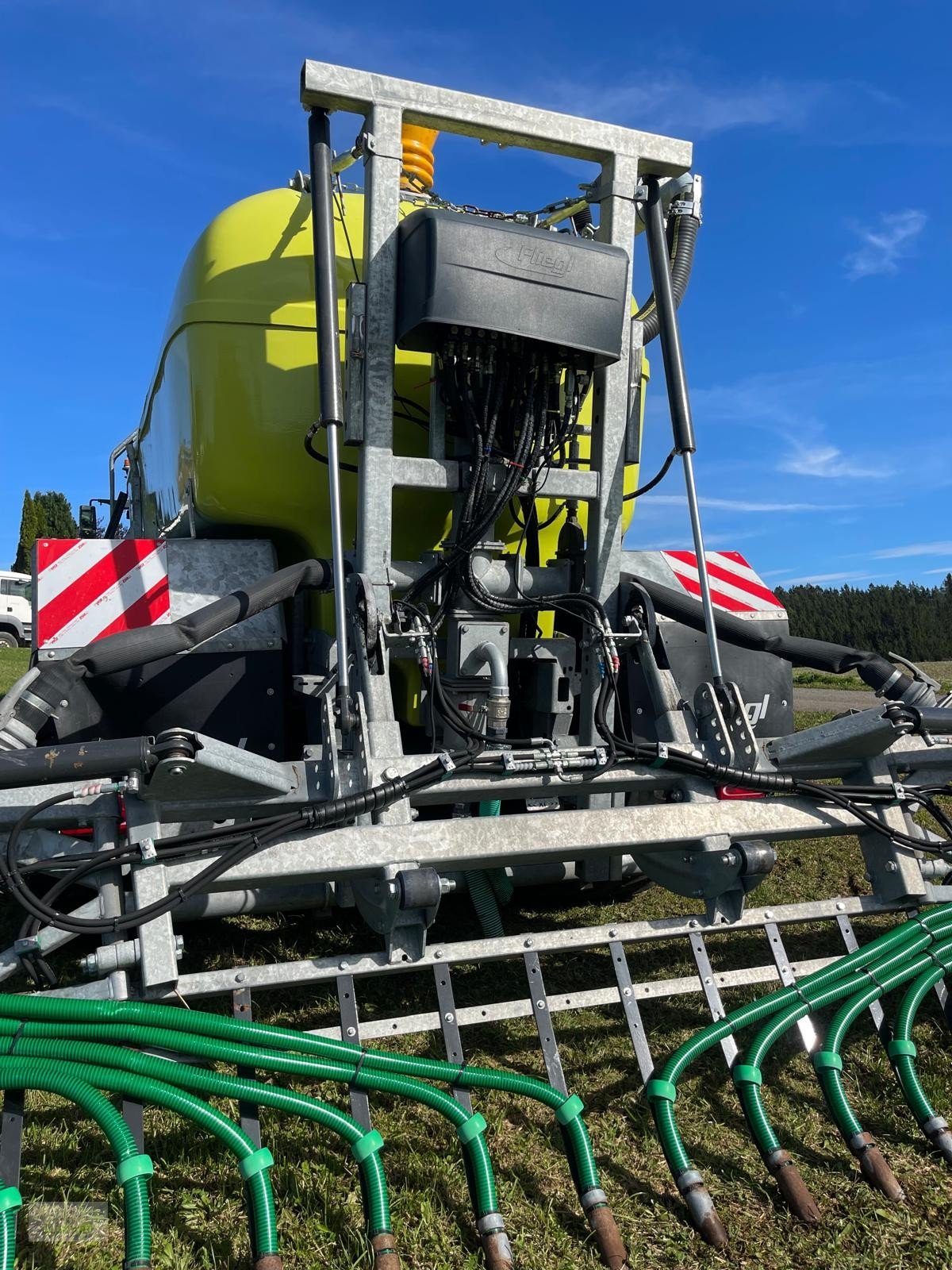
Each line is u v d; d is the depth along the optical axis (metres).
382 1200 1.70
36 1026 1.84
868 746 2.59
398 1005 2.74
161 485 4.13
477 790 2.31
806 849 4.37
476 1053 2.47
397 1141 2.07
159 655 2.39
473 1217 1.83
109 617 2.85
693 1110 2.22
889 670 2.84
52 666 2.28
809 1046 2.20
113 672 2.37
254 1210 1.65
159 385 3.92
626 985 2.20
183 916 2.46
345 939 3.12
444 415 2.73
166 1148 2.02
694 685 3.21
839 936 3.28
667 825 2.29
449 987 2.09
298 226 3.10
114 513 6.30
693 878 2.38
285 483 3.08
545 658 2.92
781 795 2.52
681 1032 2.59
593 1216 1.77
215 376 3.06
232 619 2.50
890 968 2.33
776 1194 1.93
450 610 2.76
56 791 2.04
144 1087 1.74
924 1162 2.03
